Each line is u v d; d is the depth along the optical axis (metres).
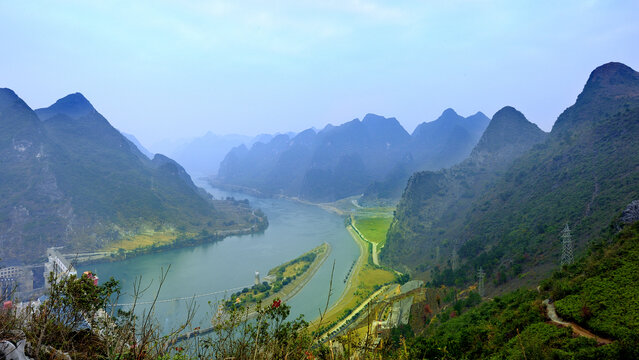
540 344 27.34
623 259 36.50
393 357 11.70
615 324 26.78
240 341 8.06
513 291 54.53
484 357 32.94
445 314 56.44
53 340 7.05
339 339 9.92
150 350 7.29
